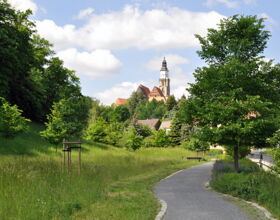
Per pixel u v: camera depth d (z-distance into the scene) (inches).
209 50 716.7
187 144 2224.4
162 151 1925.4
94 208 371.2
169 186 627.2
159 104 6525.6
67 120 1300.4
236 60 653.3
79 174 538.6
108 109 4510.3
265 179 523.2
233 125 625.0
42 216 306.2
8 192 360.8
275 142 614.9
